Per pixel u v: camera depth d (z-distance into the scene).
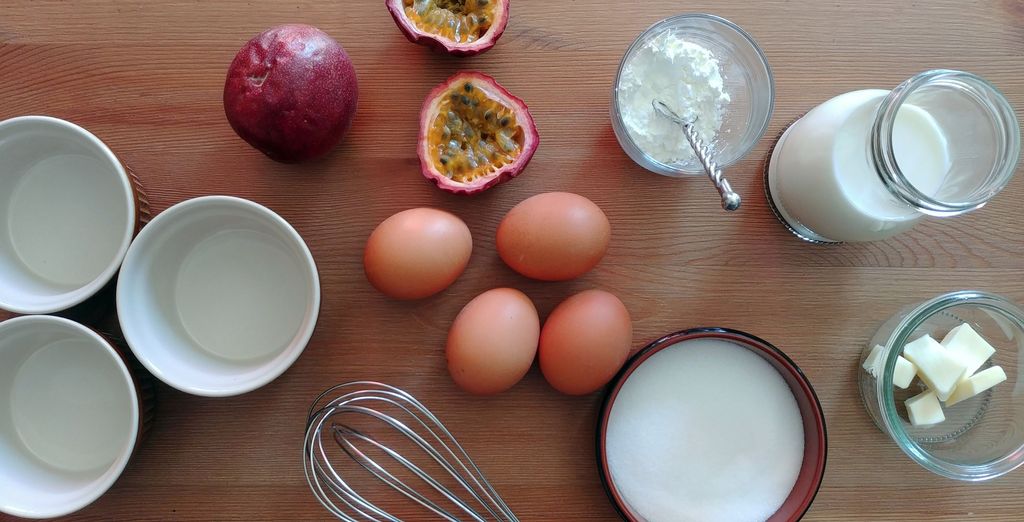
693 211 0.43
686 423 0.43
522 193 0.43
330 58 0.39
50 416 0.42
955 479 0.41
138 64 0.42
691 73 0.40
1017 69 0.43
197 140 0.42
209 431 0.42
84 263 0.42
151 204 0.43
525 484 0.43
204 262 0.43
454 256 0.40
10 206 0.42
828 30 0.43
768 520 0.42
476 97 0.42
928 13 0.43
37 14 0.42
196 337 0.42
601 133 0.43
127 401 0.42
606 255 0.43
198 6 0.42
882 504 0.43
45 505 0.39
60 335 0.42
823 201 0.39
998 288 0.44
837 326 0.43
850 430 0.43
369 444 0.43
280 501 0.42
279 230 0.40
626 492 0.42
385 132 0.43
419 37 0.40
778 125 0.44
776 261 0.43
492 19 0.41
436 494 0.43
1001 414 0.43
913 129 0.40
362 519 0.43
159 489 0.42
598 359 0.39
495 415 0.43
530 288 0.43
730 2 0.43
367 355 0.42
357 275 0.42
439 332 0.43
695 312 0.43
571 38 0.43
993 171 0.38
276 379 0.42
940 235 0.44
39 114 0.42
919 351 0.42
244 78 0.38
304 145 0.39
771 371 0.43
